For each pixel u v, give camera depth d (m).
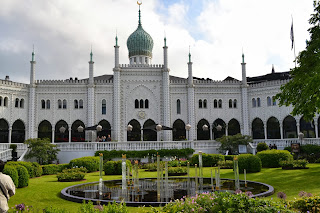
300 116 48.44
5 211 9.05
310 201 11.12
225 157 34.69
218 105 54.06
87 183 20.56
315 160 33.06
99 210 10.05
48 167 28.66
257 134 53.19
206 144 42.09
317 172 23.55
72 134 51.56
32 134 49.97
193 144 41.06
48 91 51.53
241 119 53.97
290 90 22.03
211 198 10.88
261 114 52.25
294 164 26.77
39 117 51.00
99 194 16.47
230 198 10.38
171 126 52.62
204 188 18.09
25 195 17.31
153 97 52.84
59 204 14.84
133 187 18.70
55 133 51.38
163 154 38.81
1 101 46.97
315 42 22.72
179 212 10.06
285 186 18.48
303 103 21.02
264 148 40.50
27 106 50.44
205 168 30.84
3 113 47.00
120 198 15.24
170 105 53.00
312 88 18.59
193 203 10.67
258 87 52.94
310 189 17.25
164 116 51.78
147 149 39.59
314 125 47.50
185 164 33.72
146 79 52.84
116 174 27.72
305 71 22.75
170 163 32.38
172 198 15.16
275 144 42.91
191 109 52.56
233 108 54.22
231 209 9.90
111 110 51.84
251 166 26.06
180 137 51.59
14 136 49.03
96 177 25.64
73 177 23.23
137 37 57.59
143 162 37.41
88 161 30.11
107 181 21.73
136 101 52.59
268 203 10.21
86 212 9.82
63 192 16.89
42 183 21.92
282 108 49.78
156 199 14.91
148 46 58.16
